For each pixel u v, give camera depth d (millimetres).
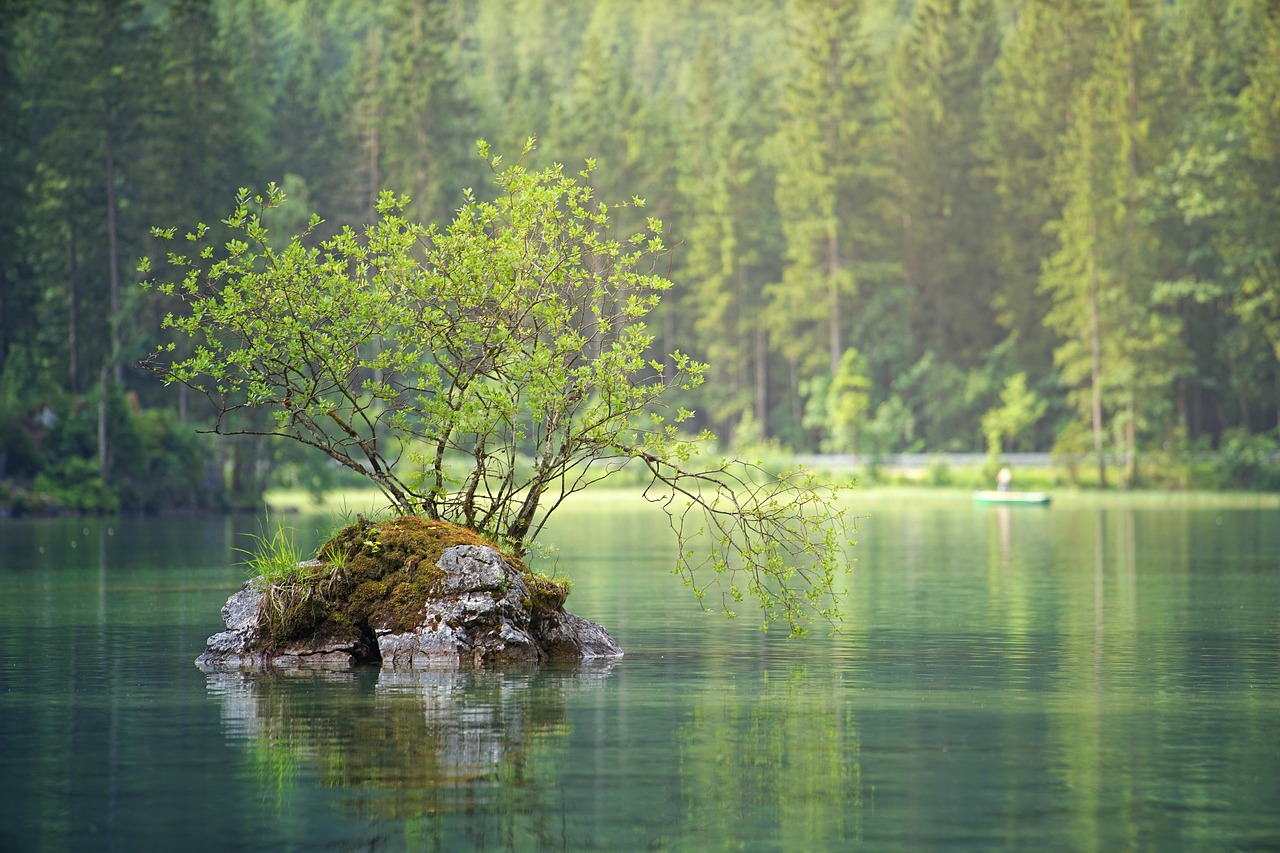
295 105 170250
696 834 14414
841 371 149875
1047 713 21156
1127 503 119062
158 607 36906
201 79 133125
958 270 172750
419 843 14109
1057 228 147250
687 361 28000
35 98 133750
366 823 14820
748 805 15555
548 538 70750
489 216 28531
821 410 154875
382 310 28000
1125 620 33562
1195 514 95750
